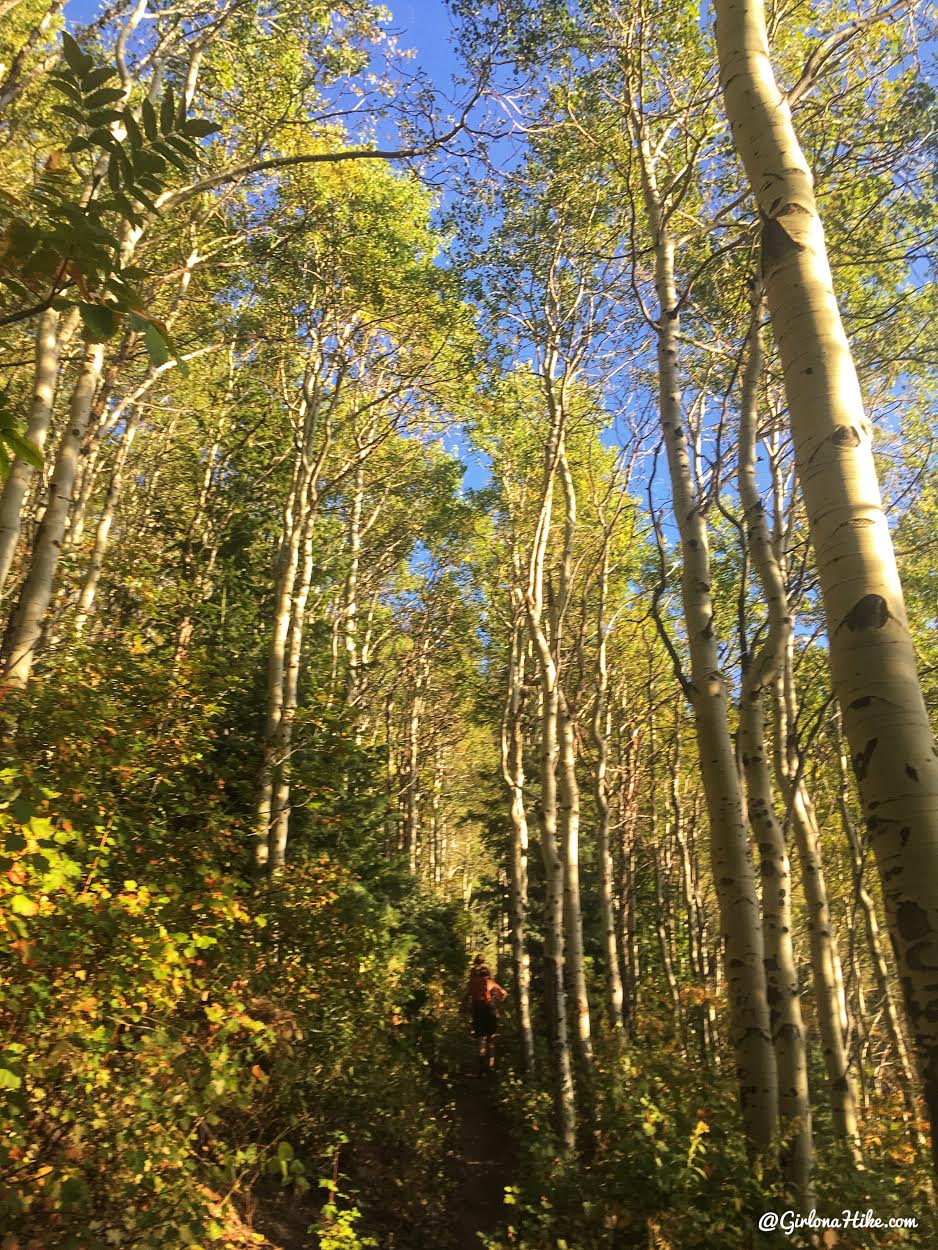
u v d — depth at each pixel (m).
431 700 28.08
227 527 15.17
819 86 8.61
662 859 20.75
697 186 10.42
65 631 8.12
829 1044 8.52
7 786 3.78
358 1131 7.00
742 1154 4.98
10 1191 3.10
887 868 2.19
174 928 4.92
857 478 2.56
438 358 15.48
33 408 6.84
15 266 2.25
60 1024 3.55
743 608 6.59
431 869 30.38
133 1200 3.60
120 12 6.69
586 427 15.65
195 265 10.65
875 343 10.30
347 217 13.71
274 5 9.51
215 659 7.62
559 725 11.80
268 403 16.64
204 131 2.43
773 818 6.41
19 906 3.15
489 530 20.44
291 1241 5.44
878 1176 5.46
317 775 9.24
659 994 16.69
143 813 6.04
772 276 2.93
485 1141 10.25
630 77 8.76
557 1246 5.24
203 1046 4.29
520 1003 13.52
